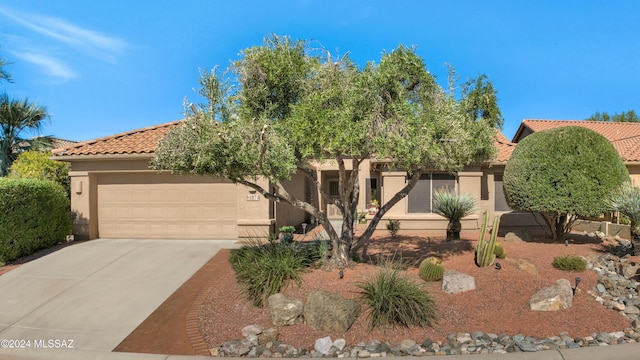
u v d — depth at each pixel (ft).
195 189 45.91
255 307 23.76
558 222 40.63
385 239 43.88
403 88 23.65
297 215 58.75
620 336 19.92
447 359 17.33
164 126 53.16
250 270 26.12
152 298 27.17
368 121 22.36
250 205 44.70
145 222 46.34
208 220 45.75
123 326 22.95
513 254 33.09
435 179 51.52
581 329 20.71
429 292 23.68
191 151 23.31
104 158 44.55
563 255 33.14
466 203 42.29
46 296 27.86
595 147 37.37
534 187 38.11
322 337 20.20
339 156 27.58
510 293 24.29
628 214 33.53
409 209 51.52
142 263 35.04
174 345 20.40
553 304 22.61
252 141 22.47
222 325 22.24
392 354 18.45
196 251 38.91
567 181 37.11
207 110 24.12
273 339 20.16
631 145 60.70
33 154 51.83
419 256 33.58
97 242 43.73
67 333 22.21
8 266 34.96
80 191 45.70
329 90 24.71
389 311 20.77
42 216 39.17
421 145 21.62
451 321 21.35
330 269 28.07
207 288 28.63
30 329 22.89
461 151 24.52
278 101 28.02
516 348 18.67
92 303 26.48
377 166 55.11
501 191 53.52
